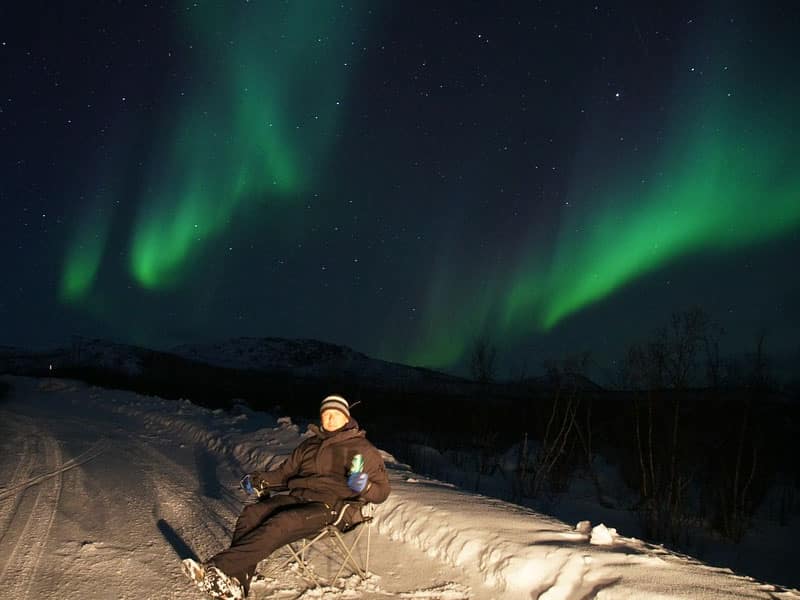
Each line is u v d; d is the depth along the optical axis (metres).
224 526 6.15
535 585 4.45
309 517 4.48
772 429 11.67
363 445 4.79
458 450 16.11
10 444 10.67
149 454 10.16
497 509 5.79
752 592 4.02
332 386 35.47
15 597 4.35
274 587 4.55
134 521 6.23
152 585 4.62
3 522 6.09
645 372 10.28
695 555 8.12
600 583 4.18
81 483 7.85
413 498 6.04
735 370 10.03
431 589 4.60
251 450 9.46
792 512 10.39
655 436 11.32
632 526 9.33
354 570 4.91
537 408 15.98
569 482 11.95
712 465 10.96
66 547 5.39
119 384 30.42
